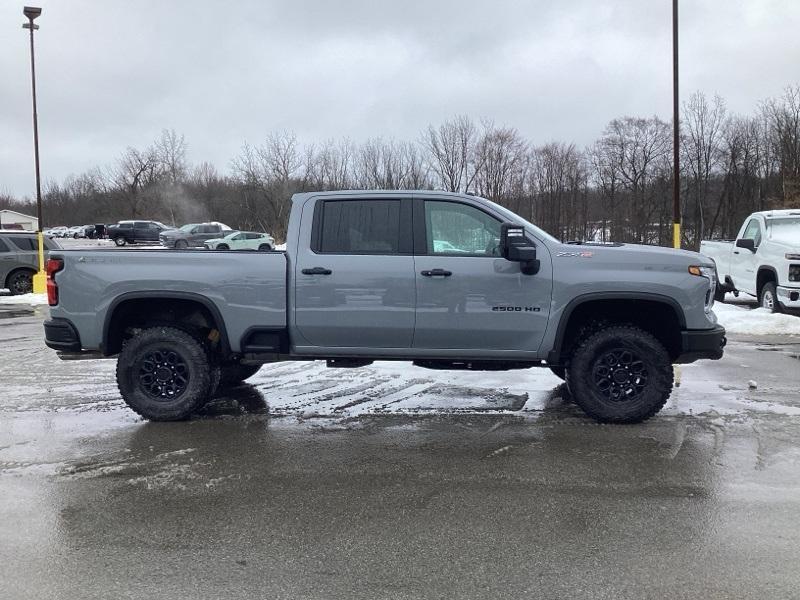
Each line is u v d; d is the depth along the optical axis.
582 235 53.88
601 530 3.54
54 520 3.70
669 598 2.87
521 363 5.68
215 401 6.48
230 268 5.61
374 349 5.65
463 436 5.29
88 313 5.68
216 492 4.12
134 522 3.68
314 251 5.59
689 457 4.71
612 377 5.55
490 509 3.84
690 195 47.56
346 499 4.01
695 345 5.39
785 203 38.75
